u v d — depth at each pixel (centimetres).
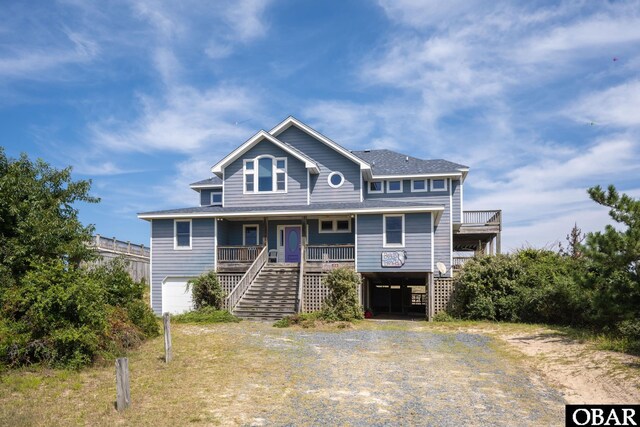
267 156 2547
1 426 738
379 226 2247
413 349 1338
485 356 1250
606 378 983
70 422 759
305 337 1528
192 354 1264
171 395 899
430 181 2788
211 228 2403
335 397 887
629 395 880
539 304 1791
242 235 2581
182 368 1109
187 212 2400
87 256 1431
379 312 2745
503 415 797
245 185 2556
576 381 995
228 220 2570
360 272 2238
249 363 1155
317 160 2602
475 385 973
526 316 1858
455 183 2844
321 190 2581
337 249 2347
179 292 2402
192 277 2392
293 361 1177
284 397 886
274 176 2533
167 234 2444
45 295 1084
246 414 793
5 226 1257
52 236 1282
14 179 1272
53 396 892
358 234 2261
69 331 1073
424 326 1808
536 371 1092
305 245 2306
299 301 2062
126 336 1327
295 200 2512
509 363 1172
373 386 960
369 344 1411
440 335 1573
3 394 894
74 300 1109
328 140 2567
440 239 2727
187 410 810
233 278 2314
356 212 2231
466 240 3394
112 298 1424
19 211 1257
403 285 2819
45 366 1070
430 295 2152
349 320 1892
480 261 2055
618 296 1221
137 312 1475
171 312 2388
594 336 1401
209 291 2119
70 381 989
